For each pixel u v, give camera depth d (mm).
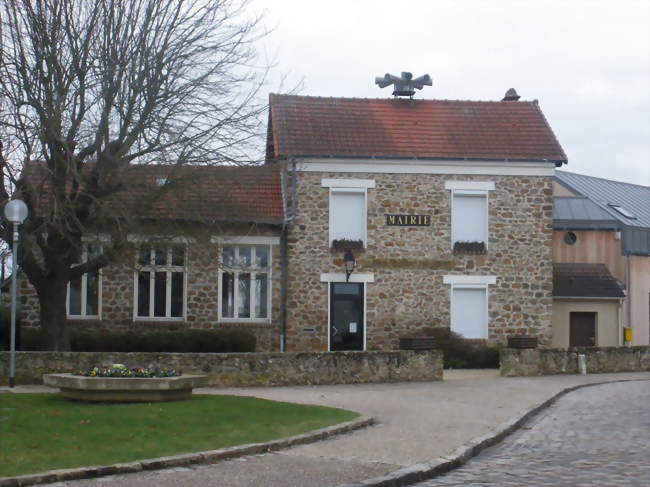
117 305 27328
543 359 25750
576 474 11172
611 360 27219
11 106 20828
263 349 27797
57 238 22031
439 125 30547
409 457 11992
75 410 14688
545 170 29328
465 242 29016
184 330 27141
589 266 32625
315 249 28281
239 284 28078
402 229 28750
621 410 18234
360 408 17094
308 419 14766
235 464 11281
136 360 20609
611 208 36312
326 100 31156
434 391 20484
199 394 18094
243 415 14805
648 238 34000
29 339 26344
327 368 21906
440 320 28719
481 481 10727
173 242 23219
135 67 21469
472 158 28844
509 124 30875
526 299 29125
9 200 19859
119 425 13242
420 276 28734
